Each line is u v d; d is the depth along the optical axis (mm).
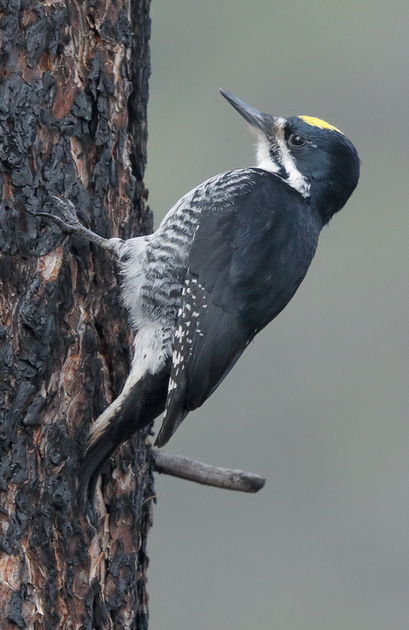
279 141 11789
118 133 9812
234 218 10484
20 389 8914
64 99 9258
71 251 9320
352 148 11664
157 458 10789
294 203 10961
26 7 8969
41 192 9125
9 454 8867
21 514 8891
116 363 9805
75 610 9281
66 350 9273
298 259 10664
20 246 8977
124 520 9867
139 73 10117
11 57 8922
